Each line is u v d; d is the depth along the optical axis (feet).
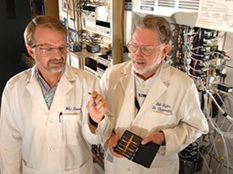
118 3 6.61
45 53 3.45
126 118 4.46
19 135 4.19
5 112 3.97
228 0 4.06
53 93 4.01
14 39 11.46
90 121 3.98
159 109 4.29
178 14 4.95
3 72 11.68
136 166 4.41
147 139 4.02
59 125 3.88
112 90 4.65
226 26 4.19
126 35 6.70
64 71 4.02
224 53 5.74
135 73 4.42
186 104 4.26
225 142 6.33
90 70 8.55
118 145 4.14
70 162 4.09
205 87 5.94
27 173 4.13
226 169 6.41
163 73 4.40
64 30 3.60
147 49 3.83
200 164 6.86
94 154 7.91
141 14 5.98
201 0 4.47
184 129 4.29
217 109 6.27
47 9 10.46
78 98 4.04
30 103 3.90
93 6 7.64
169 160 4.50
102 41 7.62
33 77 3.94
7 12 10.89
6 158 4.03
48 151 3.90
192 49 5.76
